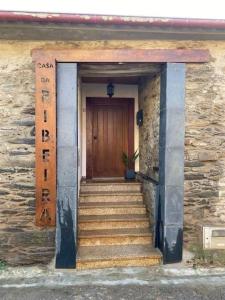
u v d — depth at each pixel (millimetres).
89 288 3660
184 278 3922
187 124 4340
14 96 4133
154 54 4188
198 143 4367
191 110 4336
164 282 3811
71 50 4090
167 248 4293
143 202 5531
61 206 4129
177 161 4293
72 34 3965
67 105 4129
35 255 4211
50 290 3609
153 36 4094
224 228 4312
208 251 4324
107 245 4672
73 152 4145
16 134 4152
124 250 4484
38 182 4117
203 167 4398
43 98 4062
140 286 3709
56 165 4133
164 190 4301
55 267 4152
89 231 4863
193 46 4285
